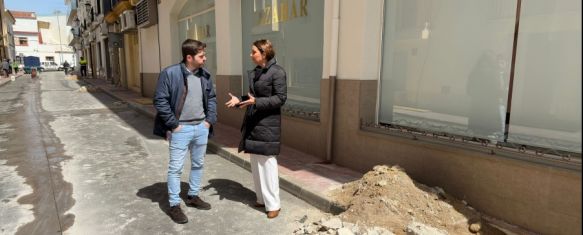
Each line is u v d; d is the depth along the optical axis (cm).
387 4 494
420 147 424
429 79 451
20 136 817
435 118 448
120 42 2025
